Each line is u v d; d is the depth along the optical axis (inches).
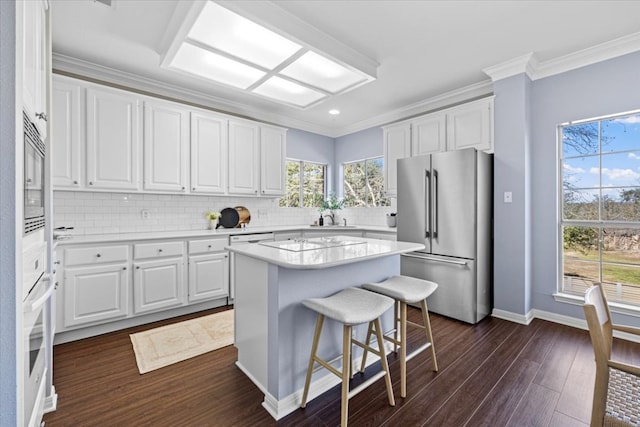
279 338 64.7
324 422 61.5
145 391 71.2
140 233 126.0
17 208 30.4
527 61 110.6
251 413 64.1
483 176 119.1
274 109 170.6
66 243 95.7
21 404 30.8
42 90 53.3
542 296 118.0
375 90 143.2
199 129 137.2
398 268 98.3
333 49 96.0
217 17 74.3
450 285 119.9
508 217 117.9
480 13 86.7
